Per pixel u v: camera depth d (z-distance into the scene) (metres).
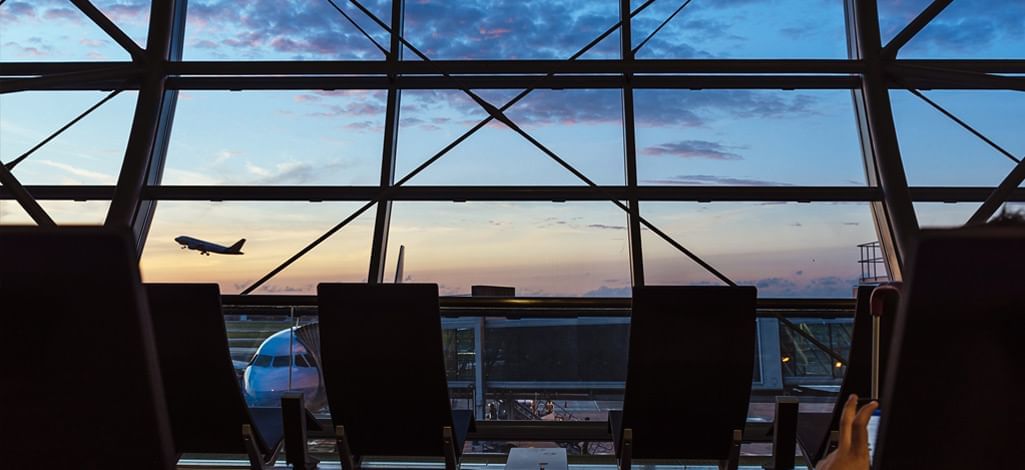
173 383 2.18
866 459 0.79
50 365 0.88
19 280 0.83
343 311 2.13
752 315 2.08
